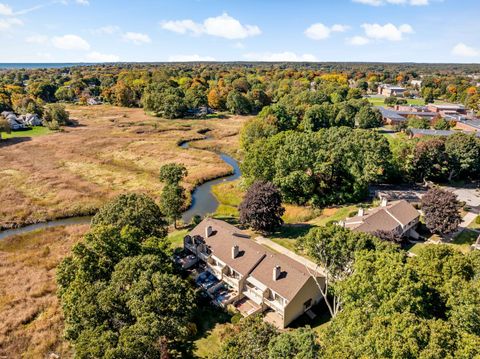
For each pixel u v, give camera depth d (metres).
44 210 70.50
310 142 73.75
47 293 46.25
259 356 24.41
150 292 32.81
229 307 41.56
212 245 48.53
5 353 36.50
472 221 59.53
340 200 70.44
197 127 144.50
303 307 40.12
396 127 124.12
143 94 187.75
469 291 25.25
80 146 115.12
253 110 180.88
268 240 56.69
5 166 94.69
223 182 87.62
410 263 31.50
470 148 77.75
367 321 24.45
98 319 32.09
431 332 21.59
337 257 36.44
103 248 38.91
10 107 165.50
